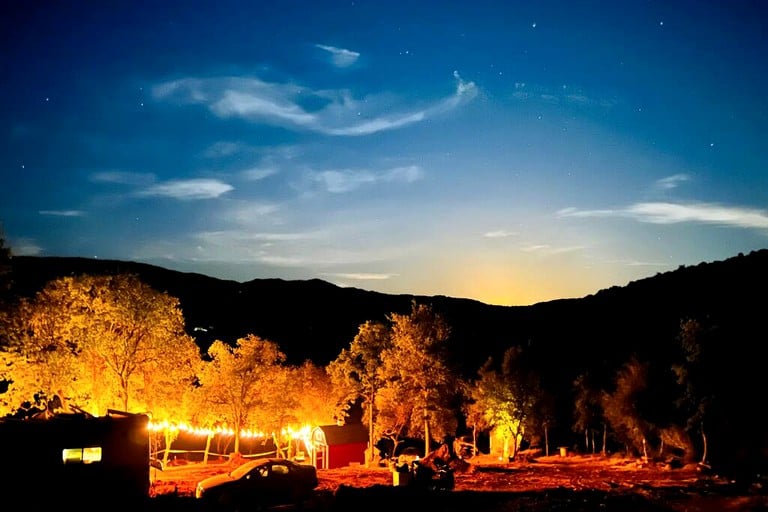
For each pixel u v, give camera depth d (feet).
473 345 288.51
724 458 130.21
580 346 269.44
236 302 469.98
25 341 100.58
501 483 110.11
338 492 85.51
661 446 151.53
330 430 159.84
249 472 85.87
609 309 328.08
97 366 116.16
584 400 180.04
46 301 109.09
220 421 153.07
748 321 136.15
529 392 165.48
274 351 154.20
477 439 207.62
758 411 126.41
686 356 134.92
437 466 102.22
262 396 148.87
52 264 432.25
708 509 77.97
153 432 140.05
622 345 249.75
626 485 104.53
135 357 116.26
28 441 68.80
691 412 138.41
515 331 360.89
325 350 347.77
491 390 166.20
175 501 80.79
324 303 511.81
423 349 155.02
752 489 92.58
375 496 85.66
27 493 67.97
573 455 176.24
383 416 157.48
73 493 69.62
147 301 116.47
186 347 125.39
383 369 157.79
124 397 113.29
